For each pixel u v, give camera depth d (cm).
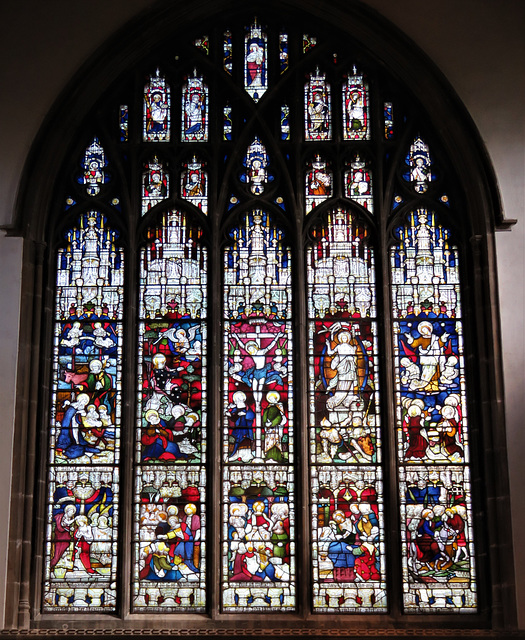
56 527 1650
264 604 1620
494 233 1722
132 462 1675
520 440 1633
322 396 1709
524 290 1697
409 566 1634
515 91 1767
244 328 1739
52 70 1772
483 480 1653
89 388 1709
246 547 1644
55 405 1703
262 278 1761
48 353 1711
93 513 1656
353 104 1834
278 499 1666
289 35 1855
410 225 1784
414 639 1556
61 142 1761
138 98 1825
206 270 1766
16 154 1741
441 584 1628
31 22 1788
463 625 1599
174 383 1714
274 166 1806
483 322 1697
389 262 1766
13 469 1623
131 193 1788
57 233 1773
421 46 1784
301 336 1720
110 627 1591
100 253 1770
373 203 1792
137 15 1789
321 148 1814
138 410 1703
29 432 1655
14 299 1688
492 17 1794
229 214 1786
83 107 1777
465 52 1783
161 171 1808
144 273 1767
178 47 1847
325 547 1645
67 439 1688
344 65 1842
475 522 1650
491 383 1664
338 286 1758
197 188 1802
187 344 1733
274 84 1833
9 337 1672
